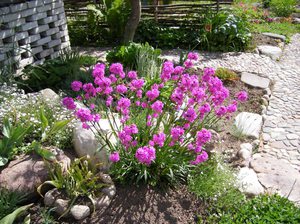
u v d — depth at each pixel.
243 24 7.53
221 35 7.06
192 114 2.65
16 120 3.27
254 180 3.29
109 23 7.58
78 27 7.80
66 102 2.66
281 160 3.74
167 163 2.98
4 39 4.74
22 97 3.76
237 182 3.16
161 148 2.94
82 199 2.73
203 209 2.87
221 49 7.11
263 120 4.56
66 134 3.30
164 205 2.85
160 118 3.00
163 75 2.96
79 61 5.28
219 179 3.07
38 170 2.81
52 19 5.57
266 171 3.50
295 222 2.67
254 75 5.80
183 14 8.08
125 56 5.47
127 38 6.62
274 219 2.72
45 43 5.51
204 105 2.78
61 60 5.15
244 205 2.89
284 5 10.30
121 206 2.78
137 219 2.69
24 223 2.50
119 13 7.48
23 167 2.81
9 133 2.98
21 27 4.89
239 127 4.18
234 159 3.65
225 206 2.90
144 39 7.61
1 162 2.81
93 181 2.75
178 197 2.95
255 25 8.83
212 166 3.23
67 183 2.76
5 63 4.61
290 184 3.31
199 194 2.94
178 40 7.43
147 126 2.99
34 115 3.45
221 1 8.25
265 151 3.94
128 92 3.65
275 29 8.62
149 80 4.46
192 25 7.65
